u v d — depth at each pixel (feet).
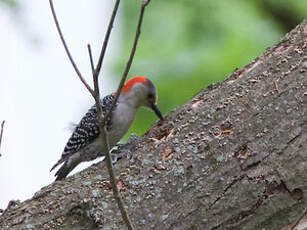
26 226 28.43
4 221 29.01
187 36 51.39
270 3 53.47
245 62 49.78
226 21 51.44
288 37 32.89
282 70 30.66
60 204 28.84
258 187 27.35
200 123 30.60
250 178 27.58
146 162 29.76
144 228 27.35
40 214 28.78
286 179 27.22
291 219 26.96
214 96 31.91
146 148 30.76
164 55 50.93
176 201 27.94
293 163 27.45
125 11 53.16
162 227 27.35
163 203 27.94
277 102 29.32
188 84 49.60
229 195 27.50
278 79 30.30
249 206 27.20
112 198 28.45
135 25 52.75
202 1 52.06
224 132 29.60
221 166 28.30
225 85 32.71
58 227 28.17
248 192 27.35
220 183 27.84
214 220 27.27
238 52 50.29
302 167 27.32
